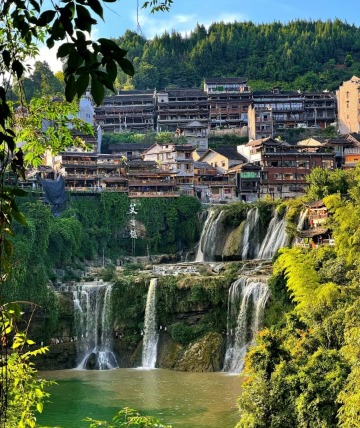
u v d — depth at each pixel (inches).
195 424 2218.3
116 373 3363.7
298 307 2452.0
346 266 2699.3
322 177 4347.9
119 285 3846.0
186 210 5211.6
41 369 3535.9
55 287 3973.9
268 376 1813.5
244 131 7239.2
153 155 5905.5
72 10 357.7
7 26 471.2
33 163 801.6
